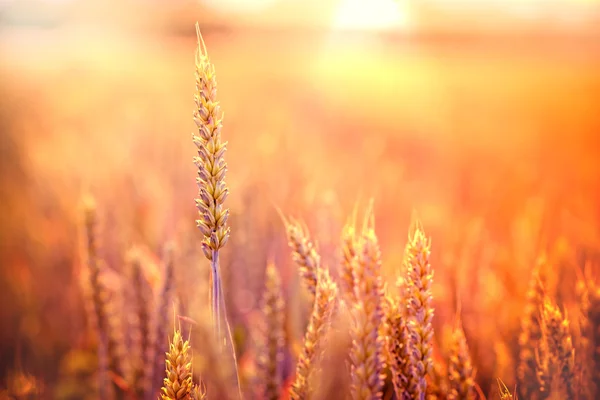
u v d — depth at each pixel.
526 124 5.82
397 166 4.48
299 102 7.78
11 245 3.57
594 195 3.08
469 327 1.84
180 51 14.06
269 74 10.55
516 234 2.53
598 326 1.42
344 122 6.63
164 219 2.72
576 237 2.30
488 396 1.63
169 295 1.79
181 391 1.12
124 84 9.61
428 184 4.18
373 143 4.82
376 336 1.08
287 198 2.90
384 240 2.94
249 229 2.56
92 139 4.70
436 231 2.82
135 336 2.07
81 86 9.41
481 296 2.01
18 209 3.91
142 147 4.35
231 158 3.82
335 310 1.35
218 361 1.21
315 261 1.34
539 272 1.55
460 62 8.79
